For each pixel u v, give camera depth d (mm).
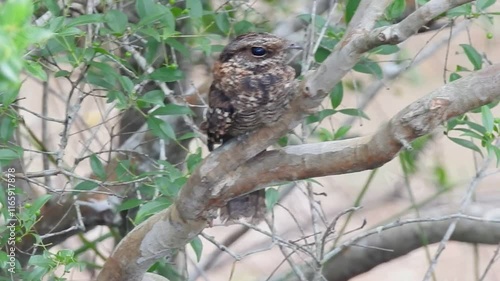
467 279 15742
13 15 4090
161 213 7398
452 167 14836
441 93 6047
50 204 10539
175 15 8961
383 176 13922
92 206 10477
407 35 5730
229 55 6910
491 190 14797
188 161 8734
